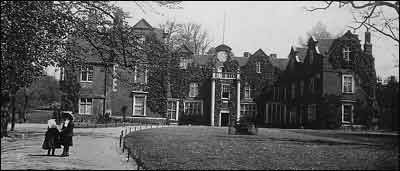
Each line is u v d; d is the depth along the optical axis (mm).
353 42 51812
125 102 54469
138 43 24703
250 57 63875
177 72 56656
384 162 16703
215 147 21547
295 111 58094
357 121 50156
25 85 28406
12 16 19766
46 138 19000
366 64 51594
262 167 15109
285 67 64688
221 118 61844
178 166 15055
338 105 50750
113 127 42781
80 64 27906
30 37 21609
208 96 61875
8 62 23234
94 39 23938
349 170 14828
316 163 16219
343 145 24078
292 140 28047
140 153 18719
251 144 23750
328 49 52406
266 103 62531
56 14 20094
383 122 48438
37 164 16188
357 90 51188
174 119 60656
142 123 52594
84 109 53750
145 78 52812
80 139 27203
